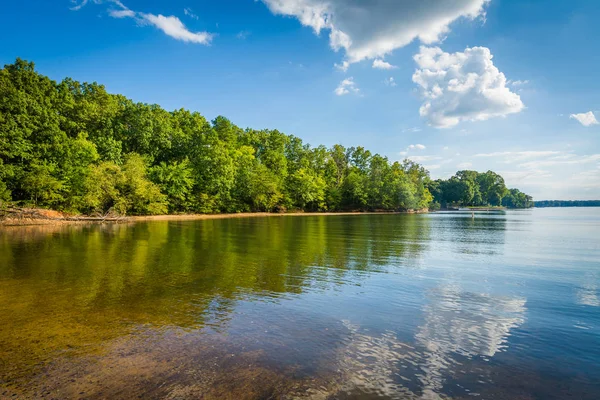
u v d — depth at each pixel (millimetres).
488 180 167250
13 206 30500
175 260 13109
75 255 13961
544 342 5820
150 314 6941
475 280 10344
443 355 5258
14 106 32531
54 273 10586
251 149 72438
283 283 9703
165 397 3992
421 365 4918
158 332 6000
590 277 10867
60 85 45656
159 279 9984
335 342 5668
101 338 5711
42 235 21359
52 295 8180
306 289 9086
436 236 24406
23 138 33156
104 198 38688
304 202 81750
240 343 5570
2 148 31172
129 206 41562
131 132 49656
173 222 37531
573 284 9922
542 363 5055
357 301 8039
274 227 32219
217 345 5484
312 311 7266
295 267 12031
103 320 6562
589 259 14375
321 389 4211
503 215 80812
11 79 35688
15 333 5879
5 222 28578
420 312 7316
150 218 43781
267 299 8117
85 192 36375
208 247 16922
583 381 4543
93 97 49125
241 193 66875
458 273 11336
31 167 33156
